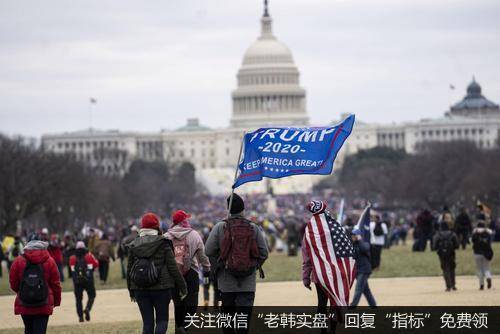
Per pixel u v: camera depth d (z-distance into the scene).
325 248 53.94
